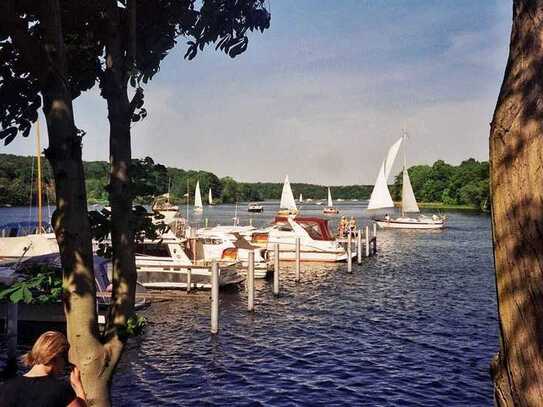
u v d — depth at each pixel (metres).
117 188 3.48
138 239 3.69
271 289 26.59
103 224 3.51
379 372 13.73
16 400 3.08
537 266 1.69
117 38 3.64
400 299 24.02
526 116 1.79
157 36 4.53
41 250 24.98
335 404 11.61
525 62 1.85
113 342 3.29
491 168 1.94
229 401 11.82
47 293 4.05
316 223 38.00
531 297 1.69
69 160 3.13
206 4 4.43
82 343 3.13
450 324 19.00
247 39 4.48
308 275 31.62
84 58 4.28
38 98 4.20
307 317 20.27
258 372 13.80
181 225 30.92
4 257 24.56
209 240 28.81
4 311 15.92
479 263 37.81
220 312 20.95
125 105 3.59
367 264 37.12
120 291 3.40
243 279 26.83
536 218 1.71
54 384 3.16
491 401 11.69
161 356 15.15
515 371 1.72
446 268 35.06
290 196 76.50
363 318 20.09
